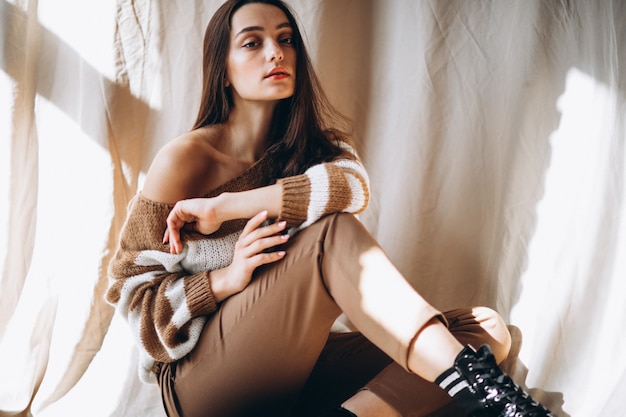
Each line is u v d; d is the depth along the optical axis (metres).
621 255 1.64
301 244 1.27
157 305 1.33
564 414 1.65
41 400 1.74
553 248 1.72
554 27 1.71
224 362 1.31
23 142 1.72
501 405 1.08
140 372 1.48
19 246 1.75
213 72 1.47
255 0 1.44
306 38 1.76
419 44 1.76
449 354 1.14
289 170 1.48
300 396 1.50
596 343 1.66
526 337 1.76
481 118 1.78
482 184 1.80
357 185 1.35
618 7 1.64
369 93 1.84
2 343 1.76
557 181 1.73
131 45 1.73
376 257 1.22
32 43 1.70
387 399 1.27
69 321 1.77
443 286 1.86
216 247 1.40
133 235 1.41
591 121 1.69
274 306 1.27
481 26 1.75
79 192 1.75
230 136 1.50
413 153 1.80
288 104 1.53
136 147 1.77
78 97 1.73
